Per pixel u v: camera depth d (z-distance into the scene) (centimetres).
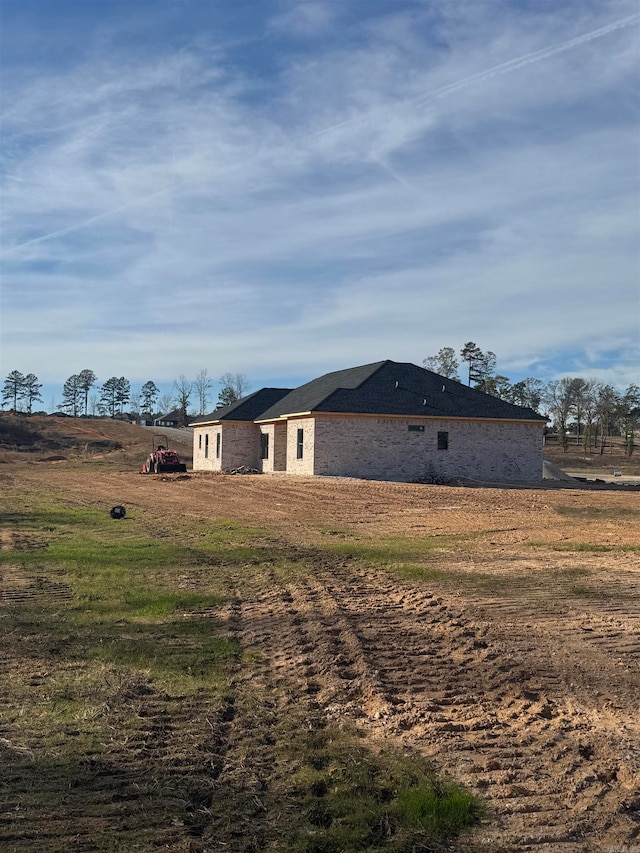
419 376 3750
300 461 3516
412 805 449
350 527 1897
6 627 862
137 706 617
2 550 1452
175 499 2720
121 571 1234
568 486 3272
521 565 1293
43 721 584
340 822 436
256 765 512
